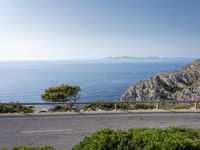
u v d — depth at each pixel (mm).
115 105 26750
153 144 7500
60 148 14359
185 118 22984
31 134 16859
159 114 24516
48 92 38844
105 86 195375
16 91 170000
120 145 7695
